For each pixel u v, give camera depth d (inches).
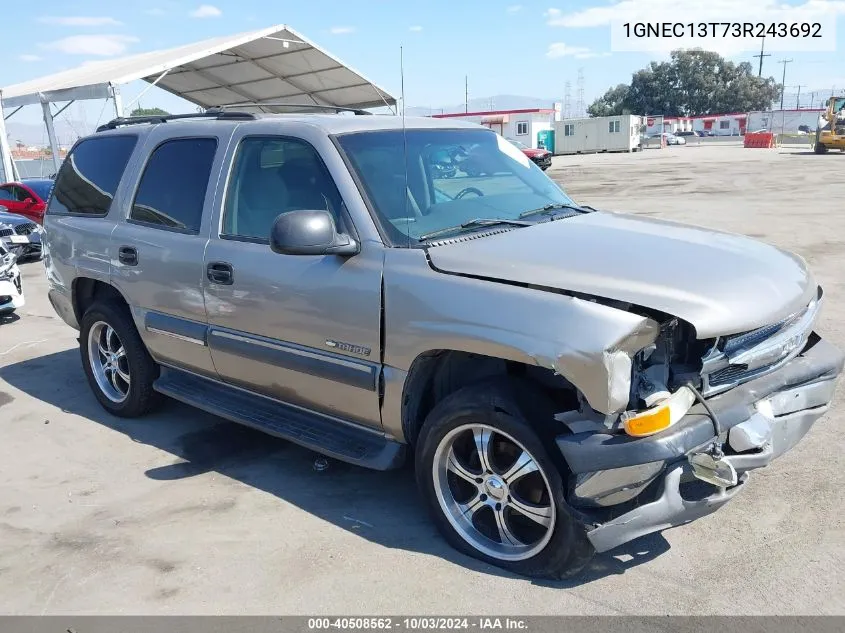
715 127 3437.5
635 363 107.7
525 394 114.7
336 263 134.4
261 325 148.8
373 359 130.9
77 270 198.7
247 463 170.6
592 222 146.4
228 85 808.9
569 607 112.9
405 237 131.4
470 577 121.8
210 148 165.6
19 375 246.4
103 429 195.0
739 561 122.5
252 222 152.8
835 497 140.3
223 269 154.2
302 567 127.3
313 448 144.6
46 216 215.6
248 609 116.7
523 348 108.7
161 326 174.6
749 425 114.0
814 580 116.6
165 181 175.6
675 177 1016.9
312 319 138.3
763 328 115.3
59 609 118.8
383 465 134.9
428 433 125.7
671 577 119.1
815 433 167.6
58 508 152.6
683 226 150.1
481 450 121.6
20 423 202.2
